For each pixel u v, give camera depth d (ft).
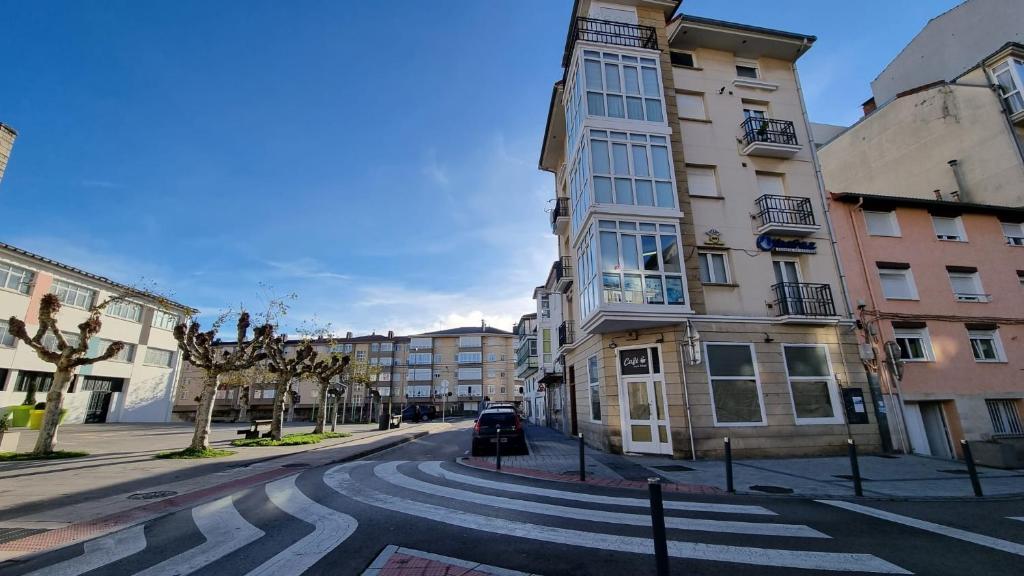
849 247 48.70
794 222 47.32
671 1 52.34
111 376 98.43
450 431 91.91
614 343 44.57
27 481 28.19
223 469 34.12
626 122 45.91
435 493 24.97
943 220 53.06
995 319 49.34
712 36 52.34
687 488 25.86
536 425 112.57
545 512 20.48
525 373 143.74
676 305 40.96
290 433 78.74
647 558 14.49
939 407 46.70
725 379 41.19
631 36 50.29
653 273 41.45
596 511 20.62
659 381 41.70
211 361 46.26
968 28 70.03
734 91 52.24
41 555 14.99
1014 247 53.36
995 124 58.08
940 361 46.65
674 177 44.91
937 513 20.24
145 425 93.76
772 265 46.32
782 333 43.42
